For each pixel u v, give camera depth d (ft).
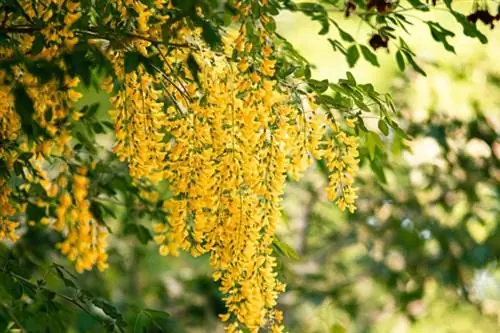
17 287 13.21
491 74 27.94
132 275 29.48
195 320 30.04
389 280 30.04
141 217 18.51
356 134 13.67
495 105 28.43
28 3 13.23
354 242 30.35
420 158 27.04
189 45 12.70
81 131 17.57
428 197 28.32
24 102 10.49
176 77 12.85
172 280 30.53
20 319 12.77
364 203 28.43
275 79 13.20
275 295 13.26
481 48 28.86
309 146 13.26
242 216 12.87
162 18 12.80
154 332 15.56
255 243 13.05
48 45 12.07
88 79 11.10
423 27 29.09
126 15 12.68
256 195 13.04
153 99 12.70
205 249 13.08
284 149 13.64
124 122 12.64
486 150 27.25
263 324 13.26
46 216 15.92
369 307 33.40
